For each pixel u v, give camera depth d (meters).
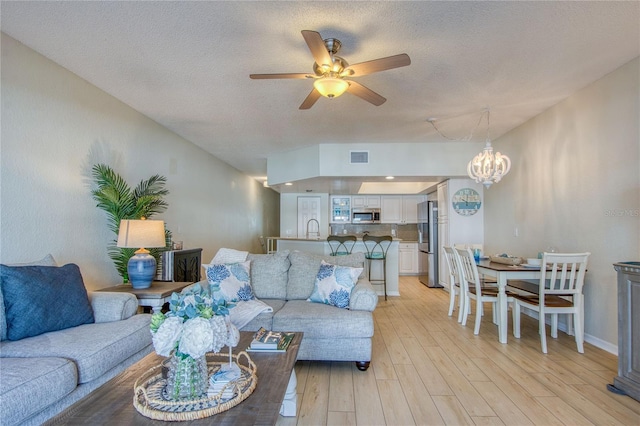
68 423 1.20
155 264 3.28
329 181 6.06
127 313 2.51
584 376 2.63
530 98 3.62
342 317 2.75
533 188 4.25
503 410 2.15
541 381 2.55
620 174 2.98
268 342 1.95
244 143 5.39
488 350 3.21
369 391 2.40
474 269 3.73
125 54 2.69
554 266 3.17
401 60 2.19
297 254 3.56
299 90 3.36
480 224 5.71
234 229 7.43
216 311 1.49
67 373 1.72
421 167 5.37
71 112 2.98
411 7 2.11
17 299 2.04
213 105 3.75
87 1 2.07
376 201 8.80
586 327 3.41
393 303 5.23
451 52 2.66
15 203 2.49
